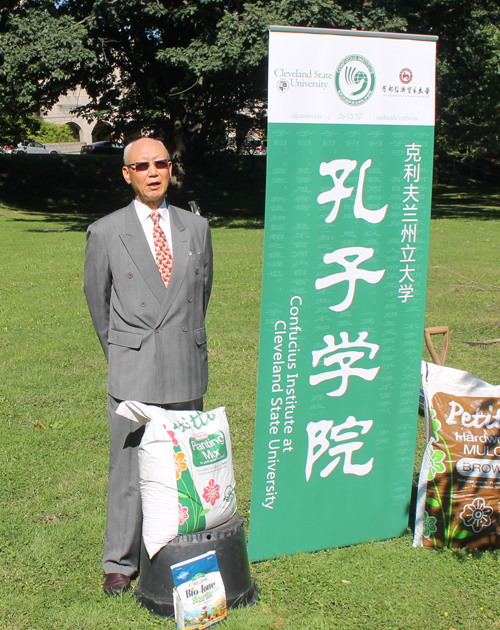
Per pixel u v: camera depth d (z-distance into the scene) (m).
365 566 3.17
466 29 23.27
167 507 2.71
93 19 18.97
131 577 3.04
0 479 4.05
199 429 2.79
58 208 27.56
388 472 3.38
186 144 25.16
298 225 2.98
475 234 17.36
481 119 27.75
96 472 4.16
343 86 2.94
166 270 2.87
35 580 3.05
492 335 7.49
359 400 3.25
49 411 5.20
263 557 3.23
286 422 3.14
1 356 6.68
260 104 24.36
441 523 3.28
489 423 3.24
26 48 17.92
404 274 3.20
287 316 3.04
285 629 2.71
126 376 2.84
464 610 2.85
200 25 20.48
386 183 3.09
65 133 55.72
